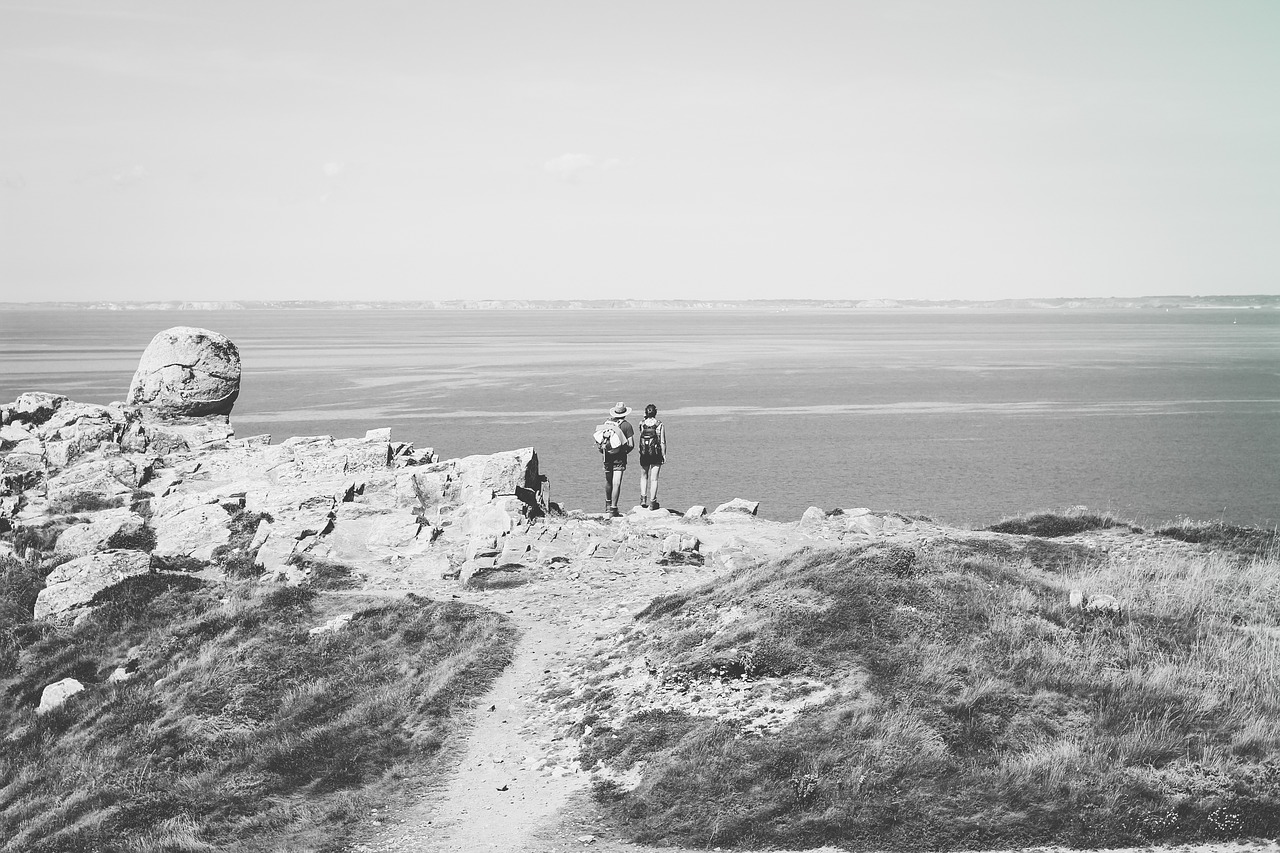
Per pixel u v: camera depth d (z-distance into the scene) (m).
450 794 12.04
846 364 170.00
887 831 10.06
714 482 61.88
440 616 17.70
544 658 16.06
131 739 14.85
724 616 14.88
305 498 23.22
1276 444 78.38
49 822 13.02
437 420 89.19
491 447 72.81
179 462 28.08
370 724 14.11
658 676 13.62
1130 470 67.06
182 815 12.30
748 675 12.97
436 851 10.69
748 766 11.06
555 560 21.08
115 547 21.92
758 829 10.27
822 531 23.42
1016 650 12.94
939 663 12.54
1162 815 9.90
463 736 13.58
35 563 21.47
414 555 21.53
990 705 11.67
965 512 53.94
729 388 124.81
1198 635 13.58
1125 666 12.71
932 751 10.89
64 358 159.88
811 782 10.68
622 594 19.02
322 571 20.47
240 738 14.35
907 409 102.88
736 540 22.38
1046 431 85.75
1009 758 10.81
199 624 18.34
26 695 17.12
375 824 11.51
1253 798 9.99
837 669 12.68
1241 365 159.75
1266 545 19.83
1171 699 11.81
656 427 25.84
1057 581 15.79
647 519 24.72
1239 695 11.88
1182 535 20.98
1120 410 101.25
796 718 11.81
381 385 123.75
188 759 13.99
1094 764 10.62
